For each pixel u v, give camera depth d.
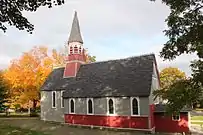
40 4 9.02
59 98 38.47
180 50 12.12
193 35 11.13
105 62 37.16
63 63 50.06
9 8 9.08
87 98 33.12
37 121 39.22
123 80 31.86
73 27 40.38
